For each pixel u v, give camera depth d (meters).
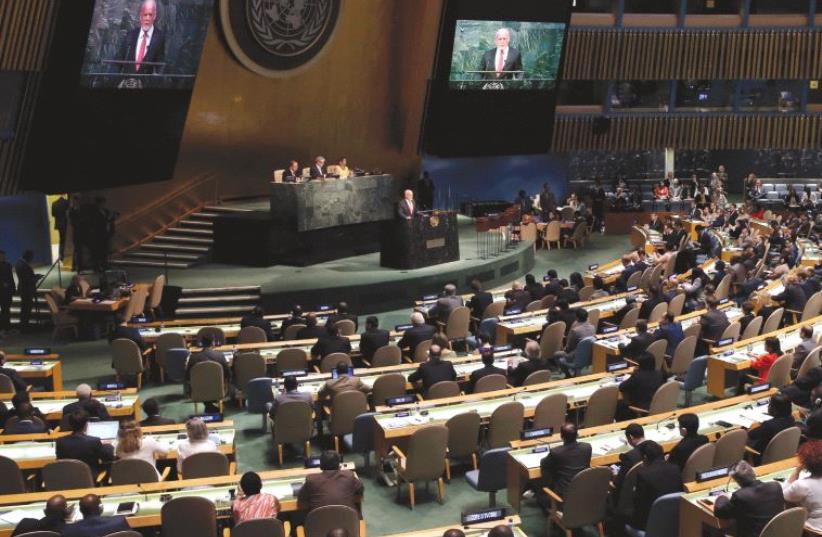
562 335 14.47
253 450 11.58
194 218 22.97
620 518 8.53
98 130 19.38
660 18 30.28
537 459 8.84
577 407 10.77
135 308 17.30
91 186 20.09
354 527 7.67
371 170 27.11
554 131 31.17
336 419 10.79
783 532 7.02
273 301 18.44
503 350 12.81
